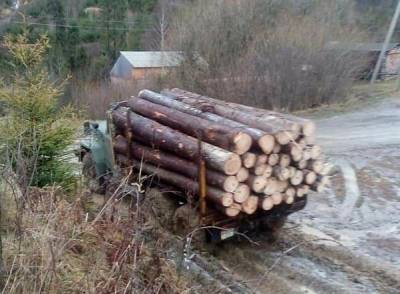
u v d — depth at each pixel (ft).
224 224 21.49
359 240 24.32
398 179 34.88
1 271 12.69
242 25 75.97
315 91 69.62
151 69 92.79
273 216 22.76
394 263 21.57
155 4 134.92
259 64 69.56
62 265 14.15
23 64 24.03
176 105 24.45
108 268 14.79
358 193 32.01
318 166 22.68
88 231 15.40
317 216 27.96
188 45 76.59
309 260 21.94
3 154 15.97
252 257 22.17
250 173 20.89
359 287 19.65
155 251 16.35
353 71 74.49
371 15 106.93
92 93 94.02
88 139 30.37
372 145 45.34
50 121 23.52
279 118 22.43
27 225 14.33
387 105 65.92
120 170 24.93
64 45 128.26
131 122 25.12
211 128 21.04
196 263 21.06
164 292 15.46
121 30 136.87
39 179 22.57
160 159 23.30
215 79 71.61
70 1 139.74
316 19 79.92
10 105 22.61
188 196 20.85
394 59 93.76
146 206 20.49
